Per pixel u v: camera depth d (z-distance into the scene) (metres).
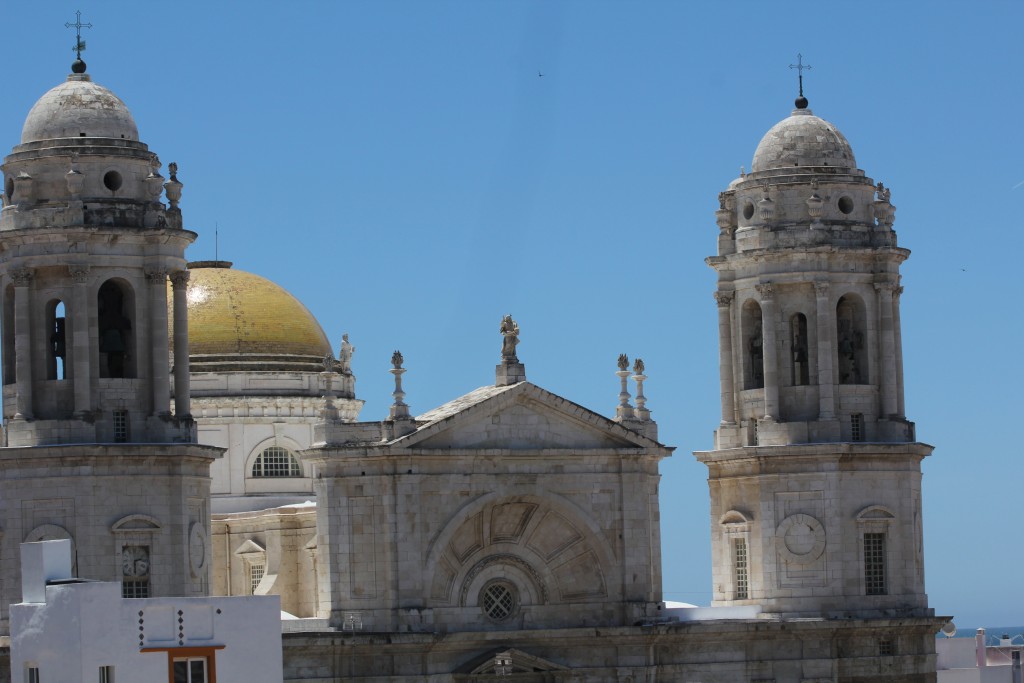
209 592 155.38
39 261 152.25
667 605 175.25
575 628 159.50
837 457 167.38
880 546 169.12
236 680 130.25
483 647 157.75
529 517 160.75
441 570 157.75
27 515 151.12
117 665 127.31
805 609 167.25
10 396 155.12
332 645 152.50
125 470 151.50
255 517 169.12
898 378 170.62
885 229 170.75
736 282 171.62
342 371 181.25
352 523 156.12
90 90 156.38
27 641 132.00
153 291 154.12
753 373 172.12
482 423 158.50
